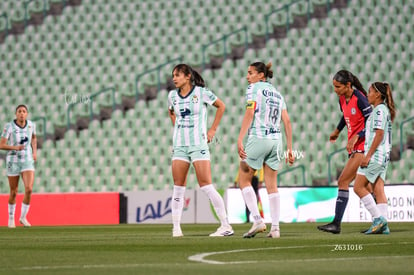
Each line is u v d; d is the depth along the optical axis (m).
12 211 55.25
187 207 64.88
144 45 88.44
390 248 25.31
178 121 33.38
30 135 54.56
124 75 86.69
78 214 65.88
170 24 89.19
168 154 80.62
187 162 33.59
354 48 84.75
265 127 31.45
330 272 17.70
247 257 22.05
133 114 83.81
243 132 31.22
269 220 59.12
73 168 81.38
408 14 85.44
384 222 35.03
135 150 81.38
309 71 83.94
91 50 88.81
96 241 31.05
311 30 86.31
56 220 65.75
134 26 89.62
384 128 34.38
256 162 31.61
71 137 83.12
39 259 21.83
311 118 80.81
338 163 77.50
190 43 87.81
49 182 81.00
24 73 88.38
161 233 39.72
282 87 83.25
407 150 77.25
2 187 81.38
